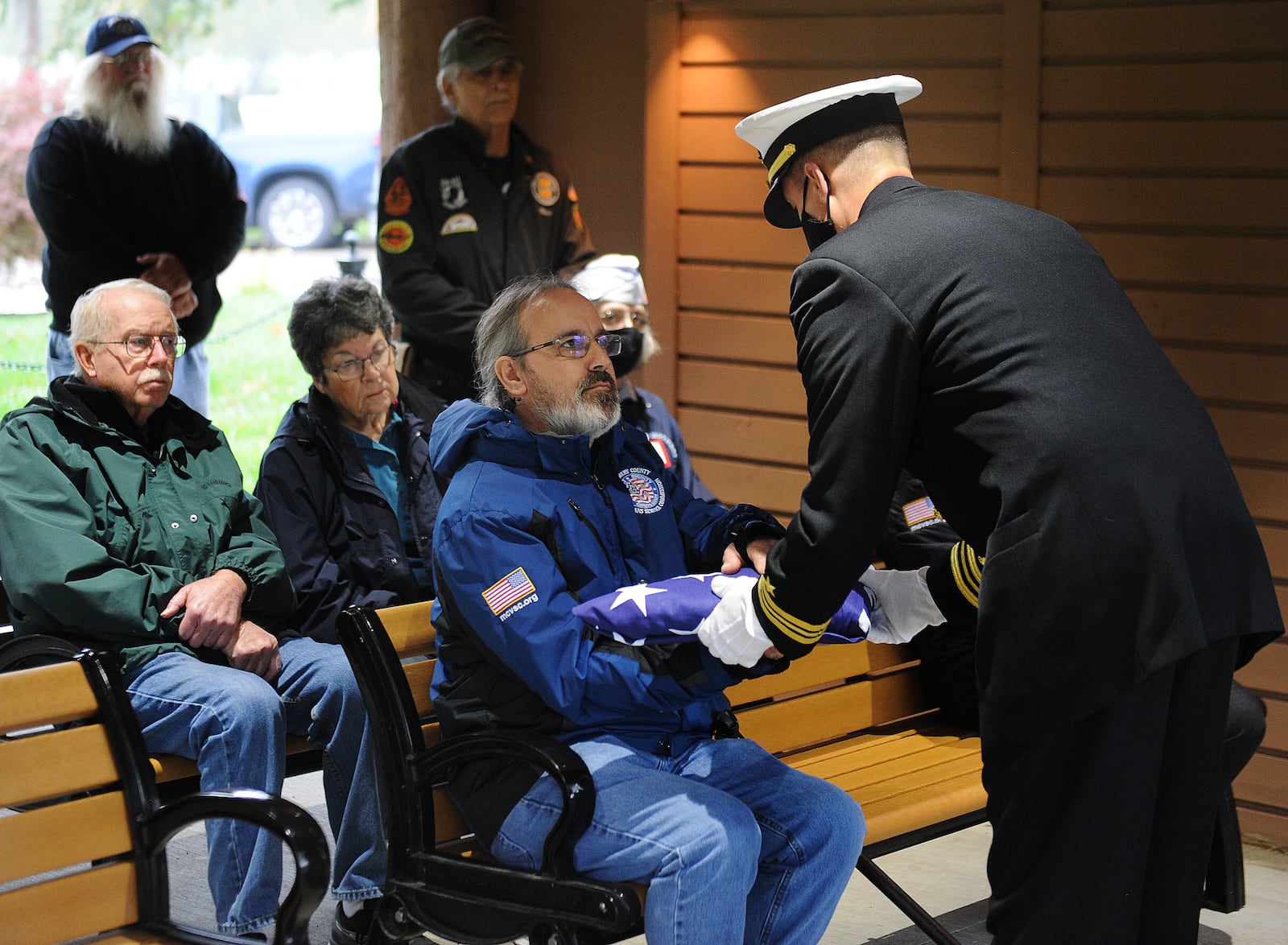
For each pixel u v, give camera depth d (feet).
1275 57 12.67
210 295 17.76
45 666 8.12
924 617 8.36
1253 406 13.07
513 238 16.35
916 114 15.05
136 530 10.39
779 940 8.51
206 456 11.08
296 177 45.83
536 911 7.98
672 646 8.17
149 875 8.09
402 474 11.90
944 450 7.39
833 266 7.48
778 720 10.52
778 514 16.65
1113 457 6.92
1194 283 13.32
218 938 7.82
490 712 8.61
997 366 7.12
